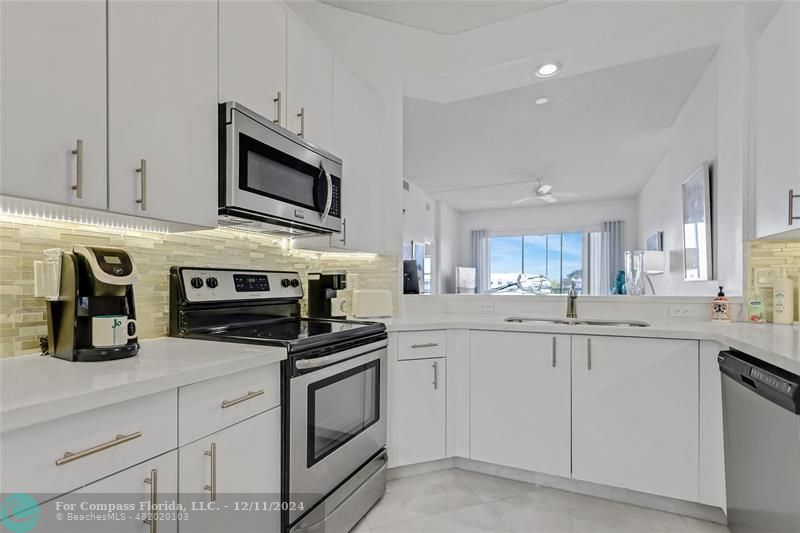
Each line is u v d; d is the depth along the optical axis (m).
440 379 2.28
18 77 0.95
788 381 1.16
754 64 2.15
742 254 2.20
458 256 8.99
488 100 3.53
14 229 1.22
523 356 2.16
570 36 2.46
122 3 1.19
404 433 2.19
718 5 2.20
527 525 1.81
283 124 1.83
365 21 2.67
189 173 1.39
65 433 0.83
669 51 2.53
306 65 1.99
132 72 1.22
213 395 1.18
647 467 1.91
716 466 1.79
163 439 1.03
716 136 2.73
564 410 2.07
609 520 1.85
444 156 5.12
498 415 2.21
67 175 1.05
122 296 1.27
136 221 1.35
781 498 1.22
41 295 1.22
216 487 1.18
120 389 0.91
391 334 2.18
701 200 2.94
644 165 5.44
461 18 2.62
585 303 2.58
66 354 1.18
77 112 1.07
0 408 0.73
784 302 2.06
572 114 3.86
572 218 8.12
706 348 1.82
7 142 0.93
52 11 1.02
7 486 0.75
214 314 1.79
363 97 2.47
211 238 1.90
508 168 5.64
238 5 1.62
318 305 2.40
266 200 1.64
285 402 1.44
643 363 1.92
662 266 4.30
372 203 2.55
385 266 2.79
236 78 1.59
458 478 2.26
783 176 1.80
